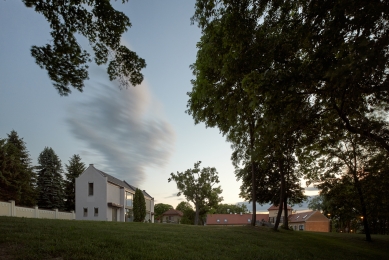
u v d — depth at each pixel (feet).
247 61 32.17
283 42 30.83
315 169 78.95
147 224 63.05
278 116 32.04
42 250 21.25
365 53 21.36
